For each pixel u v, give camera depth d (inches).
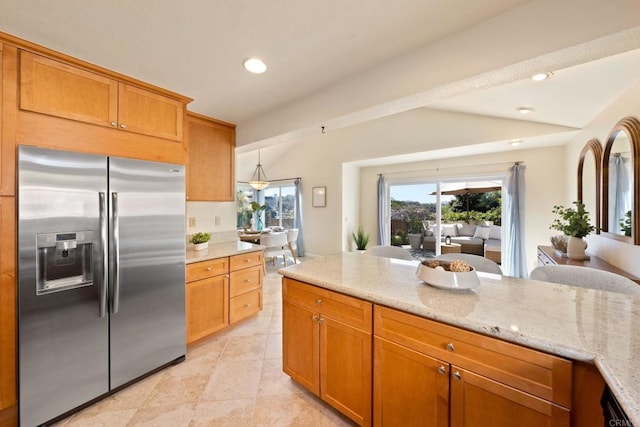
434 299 49.7
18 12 50.1
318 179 234.8
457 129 156.4
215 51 64.6
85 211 64.7
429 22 55.0
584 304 47.0
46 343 60.1
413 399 48.1
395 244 222.5
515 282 59.7
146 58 66.9
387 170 221.9
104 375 68.8
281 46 63.1
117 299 69.9
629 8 41.2
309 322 65.9
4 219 56.4
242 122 116.6
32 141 60.1
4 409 56.9
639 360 30.5
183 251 85.7
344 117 82.4
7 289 56.8
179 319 84.8
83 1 47.5
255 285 114.8
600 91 81.7
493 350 39.5
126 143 75.7
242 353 91.1
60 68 64.3
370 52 66.0
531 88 86.1
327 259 85.7
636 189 74.4
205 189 110.5
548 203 154.5
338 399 60.2
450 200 195.6
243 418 63.1
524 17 50.1
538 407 36.1
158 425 61.4
